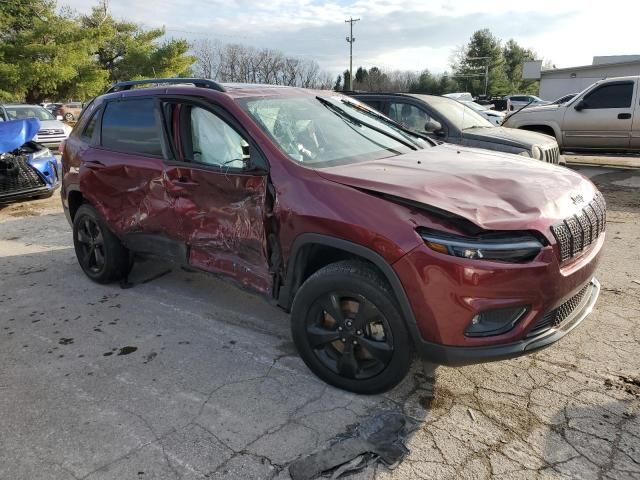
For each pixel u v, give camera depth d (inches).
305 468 92.7
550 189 112.0
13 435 104.3
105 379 124.0
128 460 96.2
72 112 1202.0
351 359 112.3
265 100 140.9
